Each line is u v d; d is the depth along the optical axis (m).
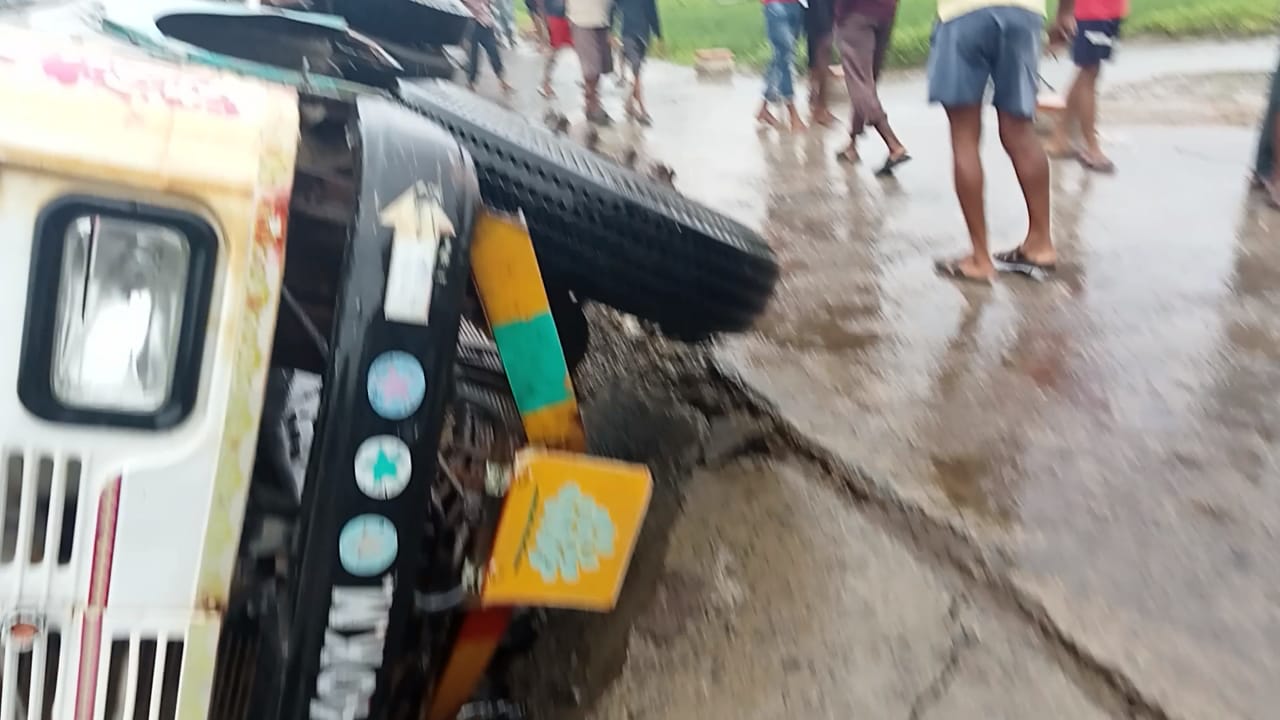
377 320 1.80
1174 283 4.51
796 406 3.33
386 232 1.80
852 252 5.05
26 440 1.65
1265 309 4.19
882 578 2.54
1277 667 2.19
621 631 2.67
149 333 1.70
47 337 1.64
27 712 1.71
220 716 1.89
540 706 2.63
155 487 1.71
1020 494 2.82
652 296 2.77
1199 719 2.04
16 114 1.65
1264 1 10.91
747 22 12.43
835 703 2.26
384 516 1.84
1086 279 4.59
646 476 2.07
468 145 2.60
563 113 9.27
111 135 1.69
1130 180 6.27
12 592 1.67
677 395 3.61
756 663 2.42
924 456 3.02
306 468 1.84
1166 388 3.48
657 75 11.84
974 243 4.60
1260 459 3.01
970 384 3.52
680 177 6.67
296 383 2.12
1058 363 3.69
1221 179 6.27
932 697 2.22
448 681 2.21
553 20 10.12
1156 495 2.82
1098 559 2.54
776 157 7.39
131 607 1.73
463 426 2.32
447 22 4.58
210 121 1.77
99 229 1.67
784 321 4.11
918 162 7.18
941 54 4.42
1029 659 2.26
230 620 1.88
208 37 3.26
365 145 1.85
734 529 2.84
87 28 2.90
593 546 2.05
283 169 1.77
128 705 1.75
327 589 1.83
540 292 2.07
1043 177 4.59
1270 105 5.77
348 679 1.87
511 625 2.79
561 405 2.13
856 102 7.01
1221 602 2.39
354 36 3.44
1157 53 10.24
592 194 2.64
